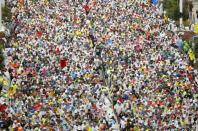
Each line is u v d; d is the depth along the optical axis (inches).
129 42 7170.3
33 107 5073.8
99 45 6924.2
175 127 4950.8
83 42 7111.2
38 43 6879.9
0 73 5669.3
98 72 6250.0
